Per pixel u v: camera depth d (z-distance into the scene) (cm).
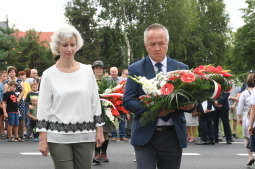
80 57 4547
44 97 398
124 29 3872
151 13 3962
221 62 5338
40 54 4091
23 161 906
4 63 3797
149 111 391
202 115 1278
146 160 407
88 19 4700
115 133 1333
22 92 1341
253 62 4700
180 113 409
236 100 1473
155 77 400
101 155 902
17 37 4125
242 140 1426
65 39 396
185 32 4219
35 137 1307
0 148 1119
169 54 4200
